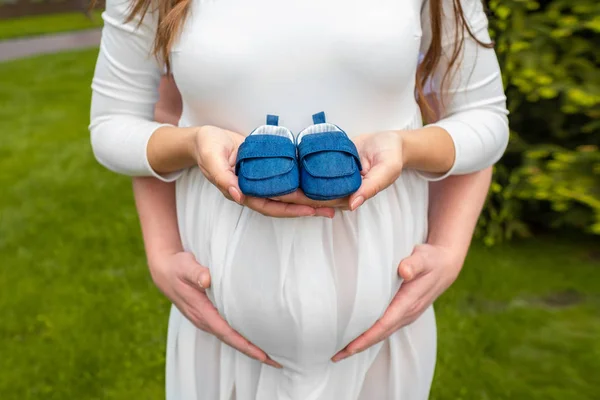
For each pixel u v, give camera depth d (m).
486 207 3.45
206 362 1.27
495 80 1.19
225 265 1.10
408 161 1.08
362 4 1.03
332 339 1.11
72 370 2.74
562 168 3.13
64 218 4.13
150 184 1.27
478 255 3.41
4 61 9.37
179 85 1.10
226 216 1.11
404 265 1.13
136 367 2.76
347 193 0.93
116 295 3.26
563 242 3.58
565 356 2.69
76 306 3.18
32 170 4.98
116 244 3.79
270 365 1.18
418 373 1.29
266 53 1.03
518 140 3.27
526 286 3.16
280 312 1.08
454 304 3.04
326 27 1.02
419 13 1.10
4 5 14.18
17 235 3.91
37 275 3.47
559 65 3.02
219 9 1.04
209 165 0.98
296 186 0.93
